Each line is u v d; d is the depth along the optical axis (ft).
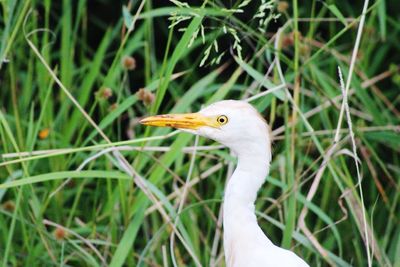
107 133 38.83
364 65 39.55
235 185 27.14
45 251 32.96
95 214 33.37
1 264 32.42
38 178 28.09
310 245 31.22
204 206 33.81
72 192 36.91
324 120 34.60
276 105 38.68
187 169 36.32
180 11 28.73
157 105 30.01
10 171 31.14
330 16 42.60
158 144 33.81
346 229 37.55
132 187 31.27
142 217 30.63
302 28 43.98
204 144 37.14
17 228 35.47
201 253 35.78
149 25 35.76
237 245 27.17
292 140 32.07
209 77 33.65
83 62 40.42
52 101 38.81
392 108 38.01
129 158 37.14
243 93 36.06
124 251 29.81
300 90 35.04
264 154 26.84
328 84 36.73
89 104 42.78
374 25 41.04
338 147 32.96
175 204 33.24
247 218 27.20
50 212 35.78
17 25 31.09
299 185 31.50
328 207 37.60
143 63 45.75
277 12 40.83
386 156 42.16
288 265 26.30
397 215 39.24
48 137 36.32
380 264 32.17
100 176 28.76
